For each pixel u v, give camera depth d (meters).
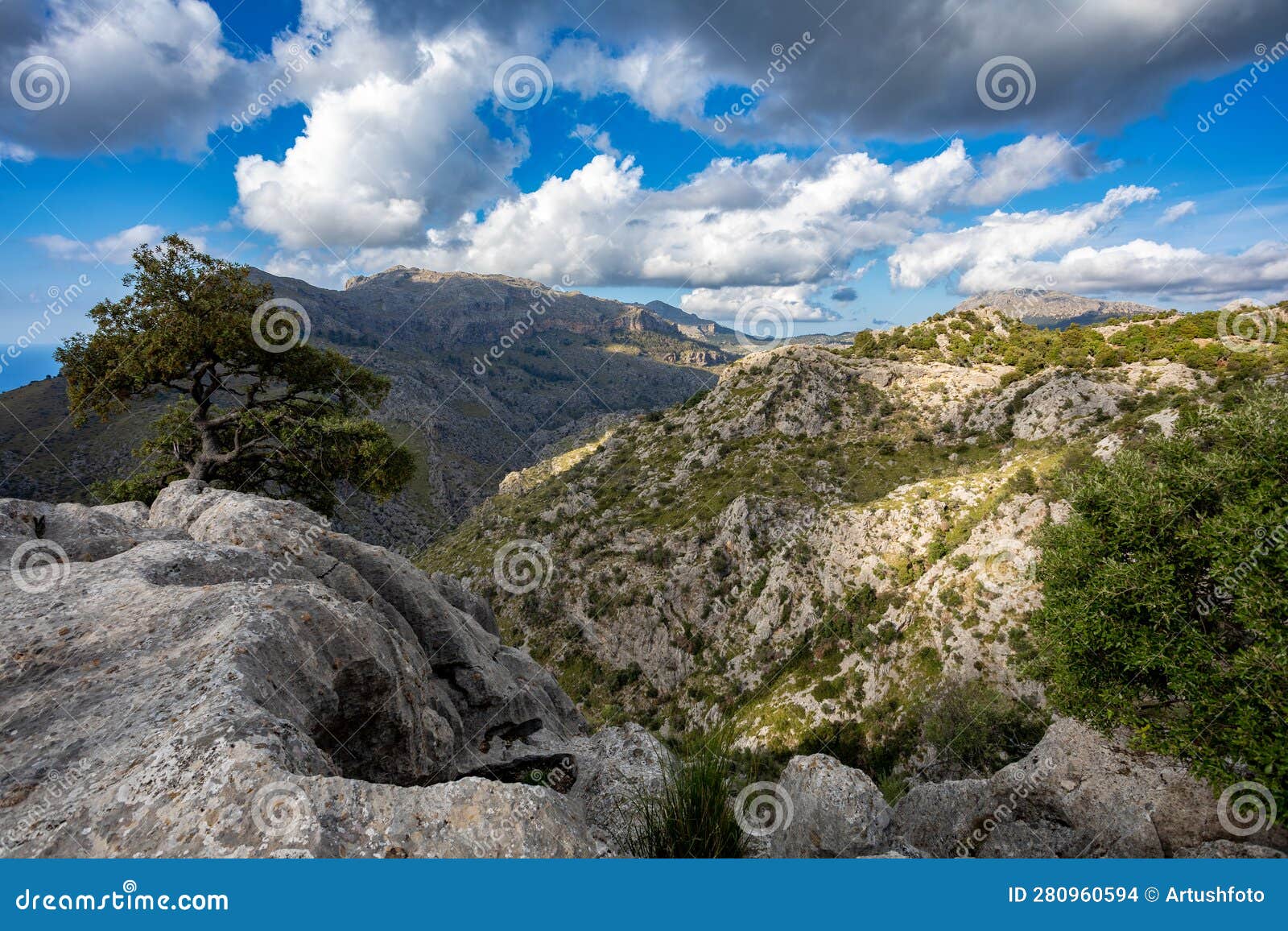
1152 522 10.24
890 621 59.19
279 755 5.21
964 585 56.75
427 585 13.85
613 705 74.88
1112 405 73.50
